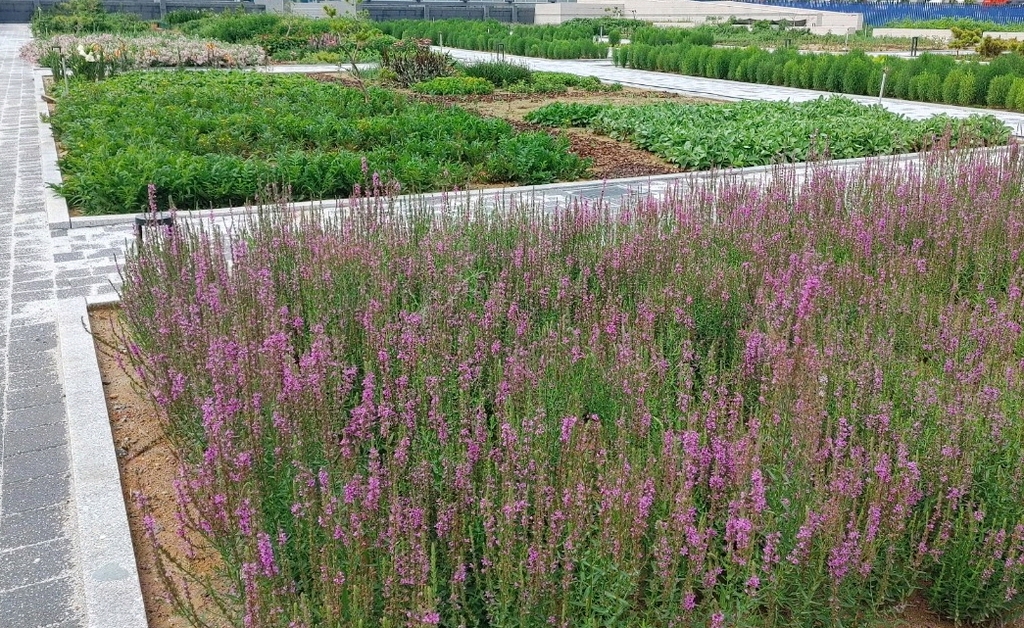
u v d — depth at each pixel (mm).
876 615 3117
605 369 4332
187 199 9930
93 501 3971
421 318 4633
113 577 3451
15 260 8031
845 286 5473
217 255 5727
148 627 3229
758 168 12008
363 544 2984
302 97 17797
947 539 3332
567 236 6320
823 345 4547
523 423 3502
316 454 3678
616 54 33469
